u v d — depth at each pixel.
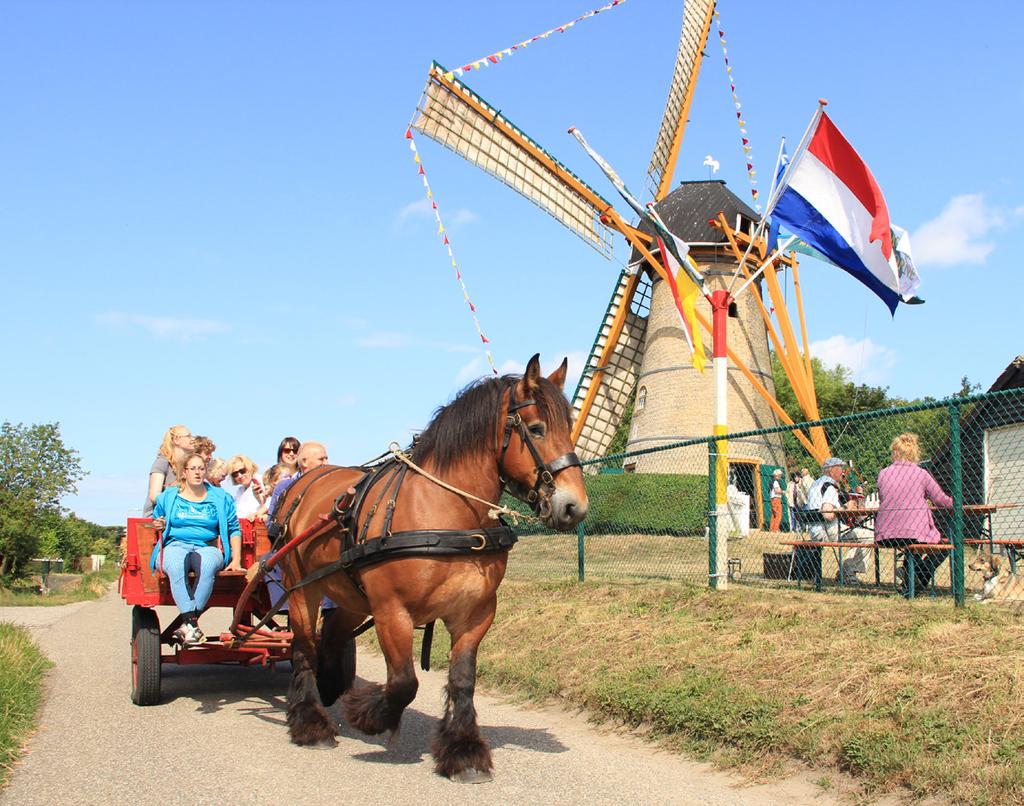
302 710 7.40
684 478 25.20
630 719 8.01
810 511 12.74
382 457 7.70
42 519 62.91
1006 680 6.50
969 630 7.72
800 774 6.37
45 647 13.87
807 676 7.54
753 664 8.16
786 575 13.79
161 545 8.80
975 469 19.31
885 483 10.21
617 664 9.23
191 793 5.95
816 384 58.91
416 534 6.30
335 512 7.00
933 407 8.82
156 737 7.55
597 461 12.93
